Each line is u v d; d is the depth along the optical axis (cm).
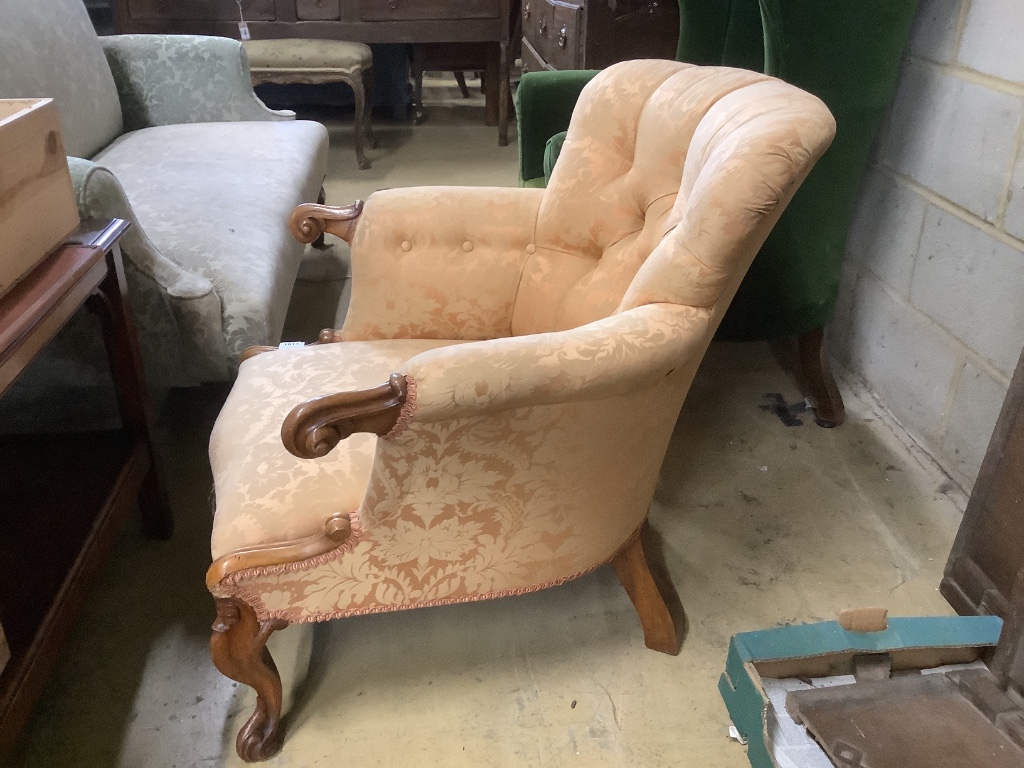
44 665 101
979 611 130
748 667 106
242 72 239
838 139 154
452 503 96
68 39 204
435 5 352
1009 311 143
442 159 365
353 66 333
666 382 100
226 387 189
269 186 192
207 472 167
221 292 146
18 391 148
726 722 117
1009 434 121
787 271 164
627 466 105
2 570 110
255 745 111
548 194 131
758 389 197
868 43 147
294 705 120
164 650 128
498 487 96
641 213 122
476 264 132
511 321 135
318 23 349
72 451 132
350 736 115
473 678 124
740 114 100
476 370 84
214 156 205
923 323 169
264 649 107
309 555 95
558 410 91
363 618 135
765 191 90
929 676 116
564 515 104
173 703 120
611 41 232
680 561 146
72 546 114
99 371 145
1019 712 108
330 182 335
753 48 190
